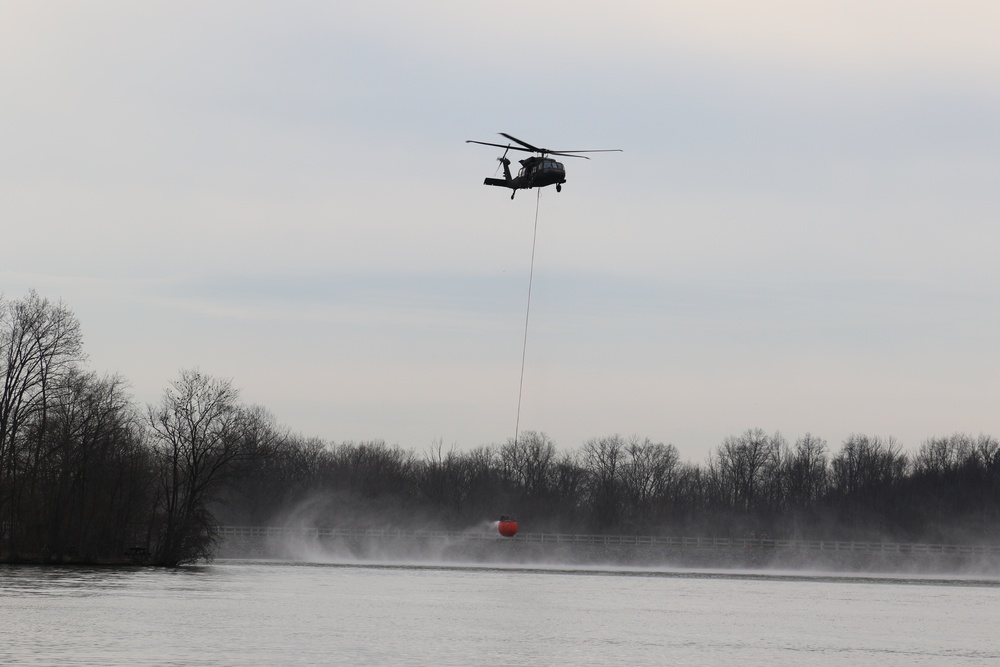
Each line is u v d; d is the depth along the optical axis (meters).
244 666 80.56
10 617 103.56
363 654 87.50
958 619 125.75
